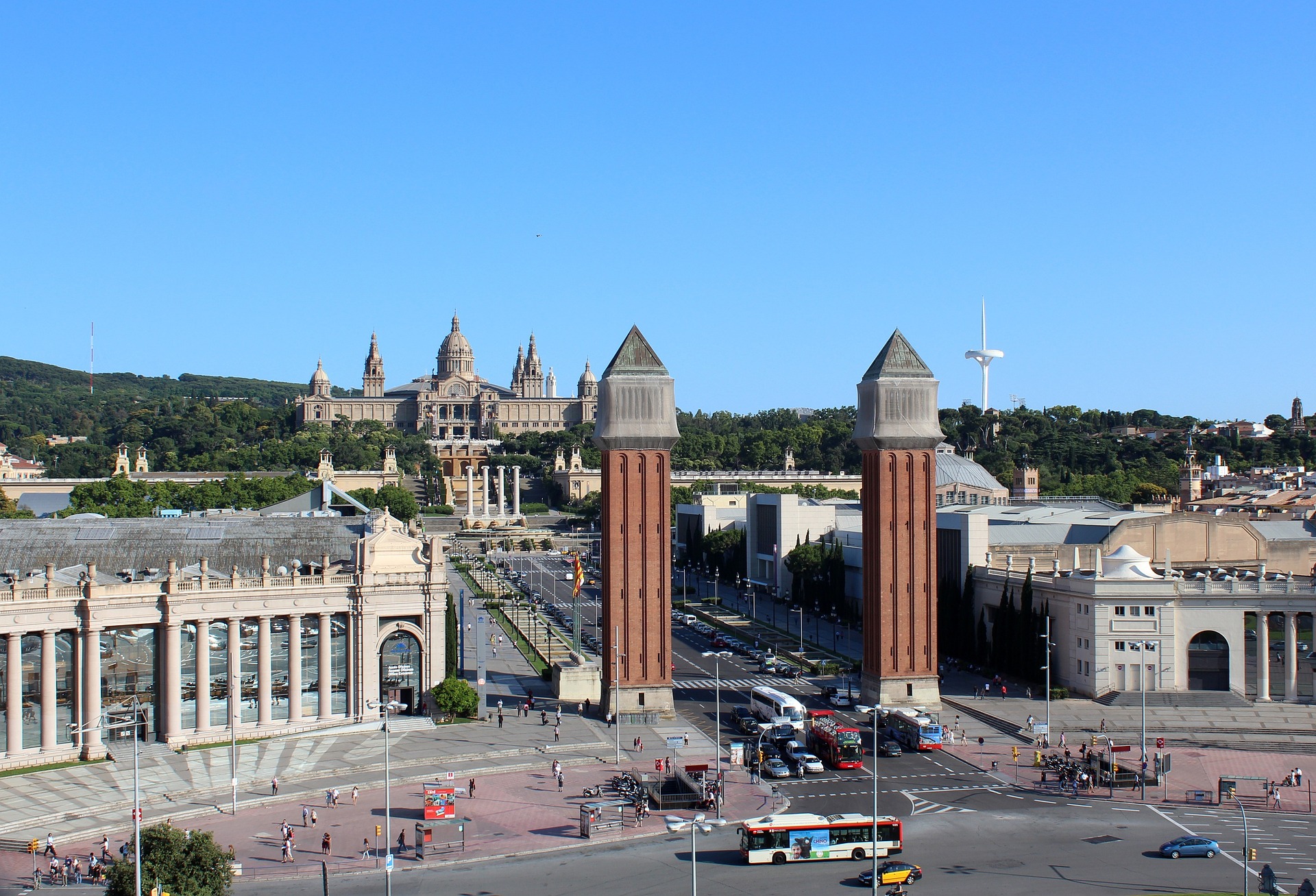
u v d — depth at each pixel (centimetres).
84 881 10938
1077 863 11494
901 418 18712
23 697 14975
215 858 10200
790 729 16500
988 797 13800
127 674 15850
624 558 17900
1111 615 18612
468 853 11850
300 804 13538
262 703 16725
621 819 12862
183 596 15938
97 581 16050
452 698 17575
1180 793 13975
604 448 18075
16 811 12975
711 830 12650
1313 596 18525
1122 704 18338
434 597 18025
